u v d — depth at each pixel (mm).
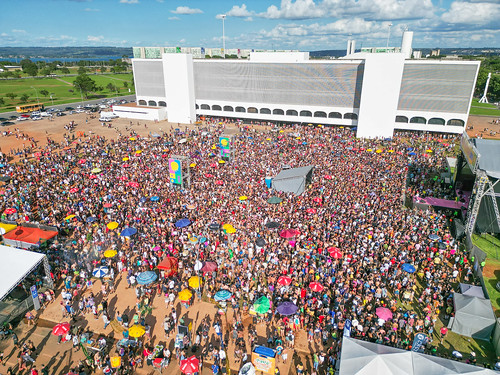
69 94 145875
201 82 91562
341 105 80750
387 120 74188
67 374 19812
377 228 33719
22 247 31266
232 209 38031
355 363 17391
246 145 63250
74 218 36344
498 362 19469
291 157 56031
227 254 30641
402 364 17312
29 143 70562
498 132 77438
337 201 39500
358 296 24297
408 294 25453
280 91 84812
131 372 20328
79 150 64625
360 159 55594
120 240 33406
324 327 22656
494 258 31109
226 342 22469
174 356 21578
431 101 73375
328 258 28562
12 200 40938
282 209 38031
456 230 34062
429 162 55625
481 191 32812
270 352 19719
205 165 53281
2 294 23250
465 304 23156
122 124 89625
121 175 49156
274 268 28672
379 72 71562
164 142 67375
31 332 23500
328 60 78188
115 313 25000
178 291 27047
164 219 35781
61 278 28922
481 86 148750
